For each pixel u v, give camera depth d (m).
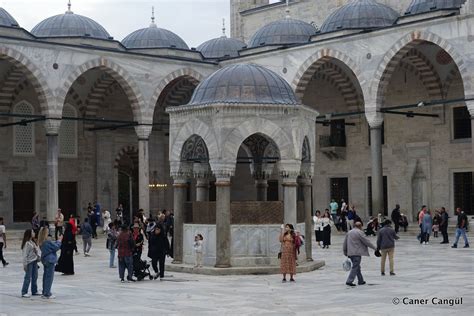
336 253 29.83
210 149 22.06
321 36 43.03
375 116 39.47
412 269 22.95
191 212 23.56
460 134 42.50
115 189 49.31
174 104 51.62
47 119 40.03
